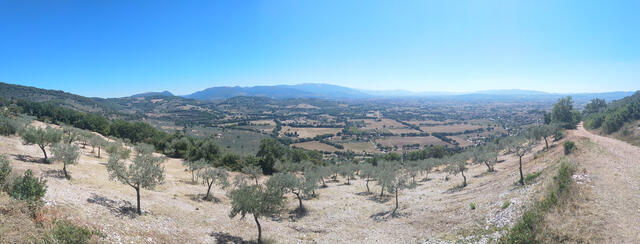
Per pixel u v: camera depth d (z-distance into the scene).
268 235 33.38
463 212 34.59
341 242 32.19
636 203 23.42
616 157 43.47
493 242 23.11
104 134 118.88
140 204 32.53
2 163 21.91
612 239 18.55
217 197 48.28
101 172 43.56
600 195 25.55
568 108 124.44
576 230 20.19
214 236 29.75
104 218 23.58
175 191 45.19
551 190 26.98
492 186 47.22
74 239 16.84
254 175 64.94
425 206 42.22
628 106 85.94
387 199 53.34
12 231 15.26
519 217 25.48
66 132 70.31
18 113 105.69
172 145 98.69
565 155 51.09
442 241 27.72
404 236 32.12
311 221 41.09
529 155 73.38
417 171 76.88
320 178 70.31
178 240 25.81
